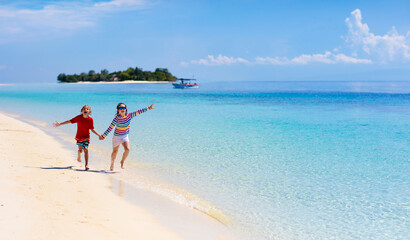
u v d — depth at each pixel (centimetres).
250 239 520
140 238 471
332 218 616
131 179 810
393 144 1352
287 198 715
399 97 5809
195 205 658
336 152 1191
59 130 1627
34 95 6131
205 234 521
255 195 730
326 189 779
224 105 3788
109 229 483
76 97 5434
